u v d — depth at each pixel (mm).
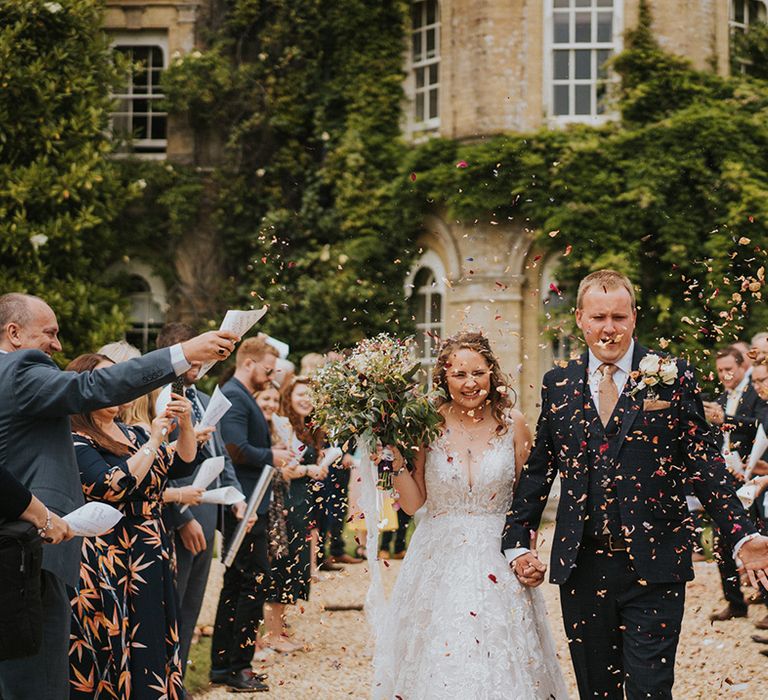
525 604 4539
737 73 14836
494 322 14086
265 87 16484
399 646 4641
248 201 16562
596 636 4207
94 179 14359
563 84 14828
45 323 4199
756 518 6609
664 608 4098
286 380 7820
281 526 6730
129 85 17109
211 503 5707
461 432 4773
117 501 4461
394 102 15758
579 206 13812
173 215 16266
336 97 16062
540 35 14680
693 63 14500
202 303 16453
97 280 15633
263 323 15648
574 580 4219
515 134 14312
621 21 14617
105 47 15148
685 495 4242
